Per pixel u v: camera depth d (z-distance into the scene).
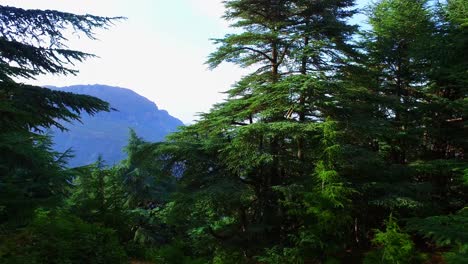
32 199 7.59
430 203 14.01
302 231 12.68
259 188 16.19
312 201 12.30
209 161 15.66
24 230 8.23
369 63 18.12
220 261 13.53
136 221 21.22
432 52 15.09
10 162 7.04
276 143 15.91
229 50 16.59
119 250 10.23
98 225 12.33
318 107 15.48
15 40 7.84
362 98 16.48
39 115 7.66
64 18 7.71
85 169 9.66
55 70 8.30
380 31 18.36
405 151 17.52
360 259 13.38
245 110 15.70
